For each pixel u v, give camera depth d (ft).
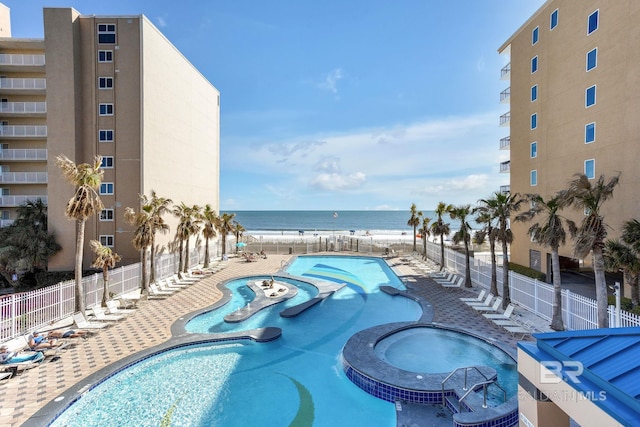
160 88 101.71
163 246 101.55
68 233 90.02
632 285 54.03
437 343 49.57
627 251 52.06
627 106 61.52
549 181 83.35
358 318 62.34
